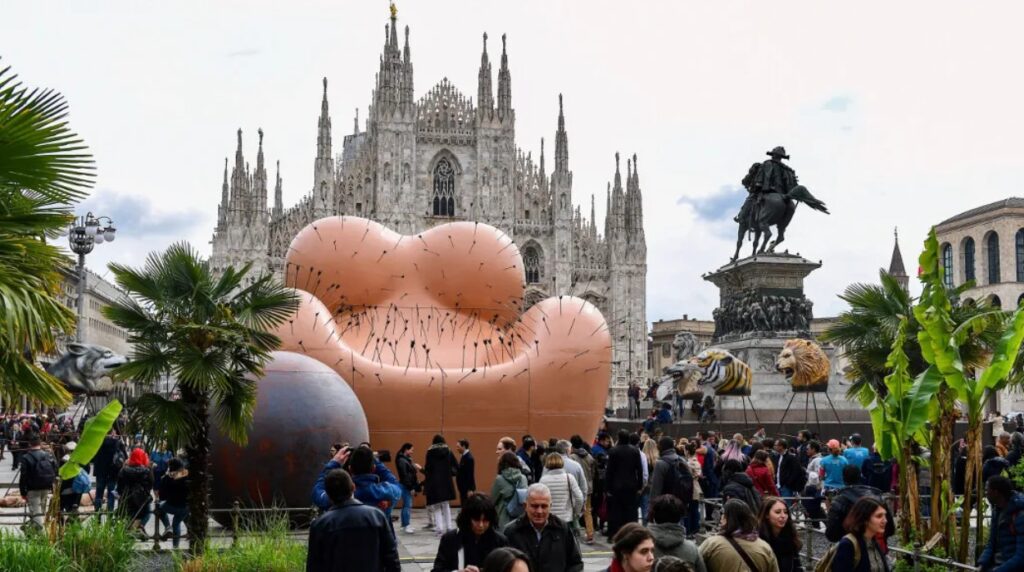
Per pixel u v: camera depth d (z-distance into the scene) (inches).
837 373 1422.2
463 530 357.4
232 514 669.3
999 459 621.9
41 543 483.5
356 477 475.8
